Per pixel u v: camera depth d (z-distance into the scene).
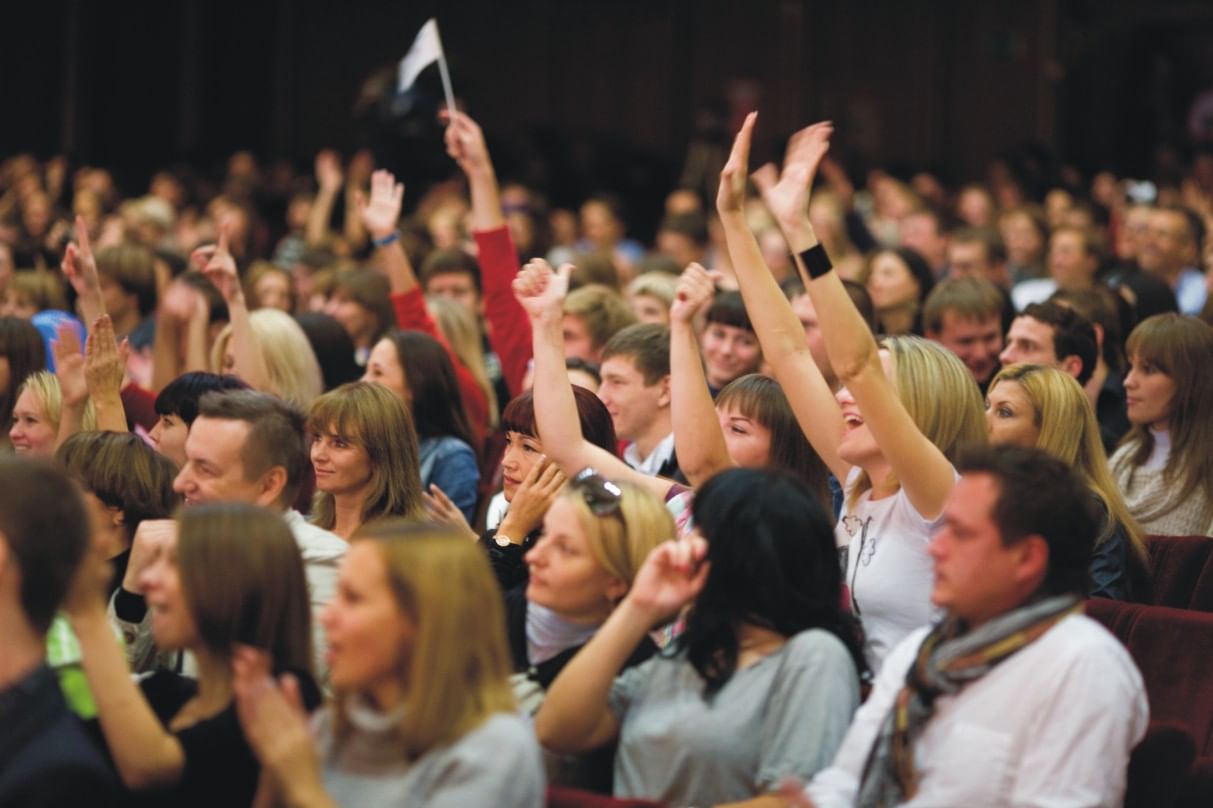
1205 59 30.83
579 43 33.97
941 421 7.20
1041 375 8.35
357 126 33.03
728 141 28.59
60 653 6.36
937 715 5.73
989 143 31.53
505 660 5.34
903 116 31.97
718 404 8.07
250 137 34.34
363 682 5.24
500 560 7.48
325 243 19.45
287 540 5.84
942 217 21.70
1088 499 5.80
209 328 12.34
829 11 32.41
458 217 19.59
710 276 7.84
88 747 5.36
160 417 8.94
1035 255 17.92
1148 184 25.59
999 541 5.63
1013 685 5.61
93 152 33.06
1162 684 7.23
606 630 5.93
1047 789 5.50
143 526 7.33
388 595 5.23
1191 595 8.26
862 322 6.79
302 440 7.66
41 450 9.15
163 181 25.75
